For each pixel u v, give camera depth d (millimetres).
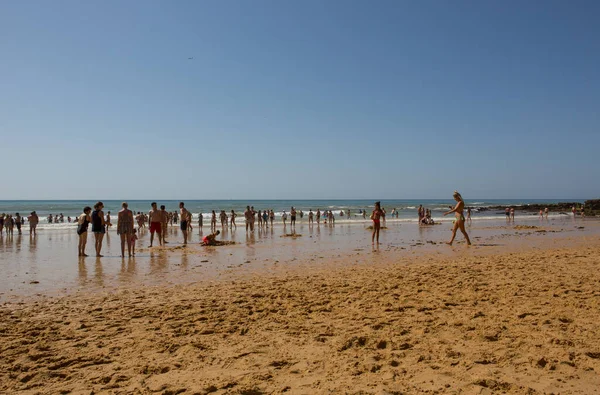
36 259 13680
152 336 5172
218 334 5215
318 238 21578
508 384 3447
